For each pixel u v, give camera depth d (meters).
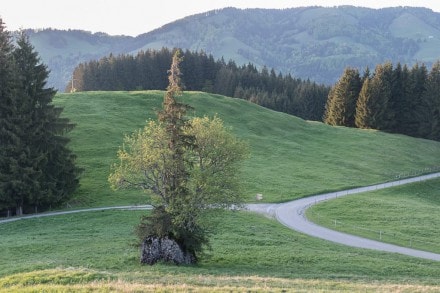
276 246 48.22
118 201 72.44
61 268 33.28
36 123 68.50
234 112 133.12
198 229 41.19
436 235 58.03
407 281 35.31
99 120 107.88
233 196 42.31
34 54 70.12
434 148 130.62
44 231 54.59
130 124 109.31
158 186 41.31
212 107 132.25
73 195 74.31
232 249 45.94
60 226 57.44
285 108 180.62
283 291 25.62
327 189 84.94
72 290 24.33
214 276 32.78
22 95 67.44
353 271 39.56
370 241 55.09
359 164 106.56
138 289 24.58
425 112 140.12
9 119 66.81
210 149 41.34
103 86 189.62
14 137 65.88
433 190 93.81
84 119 107.06
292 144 116.81
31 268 35.12
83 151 91.06
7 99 67.62
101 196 74.56
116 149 93.69
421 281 35.78
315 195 81.50
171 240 39.53
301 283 30.14
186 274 33.75
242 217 63.19
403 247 52.81
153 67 196.38
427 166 113.50
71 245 46.09
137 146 41.62
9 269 35.19
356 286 29.44
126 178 41.53
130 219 60.12
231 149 41.66
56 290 24.36
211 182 40.22
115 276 30.03
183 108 40.34
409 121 142.25
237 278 31.22
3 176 65.12
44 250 44.25
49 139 69.25
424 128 140.25
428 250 51.75
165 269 35.84
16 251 43.84
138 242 40.81
